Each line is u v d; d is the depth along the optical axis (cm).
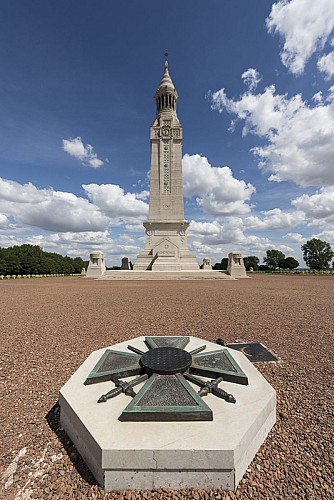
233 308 1288
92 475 307
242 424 320
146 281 3294
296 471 309
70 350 708
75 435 346
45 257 8325
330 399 462
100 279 3756
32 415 423
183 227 4722
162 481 285
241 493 280
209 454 281
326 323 992
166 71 5441
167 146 4856
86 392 393
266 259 9900
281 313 1173
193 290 2108
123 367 457
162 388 385
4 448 351
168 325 952
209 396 381
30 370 587
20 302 1542
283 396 476
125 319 1051
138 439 295
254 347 719
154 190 4806
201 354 519
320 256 8706
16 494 284
